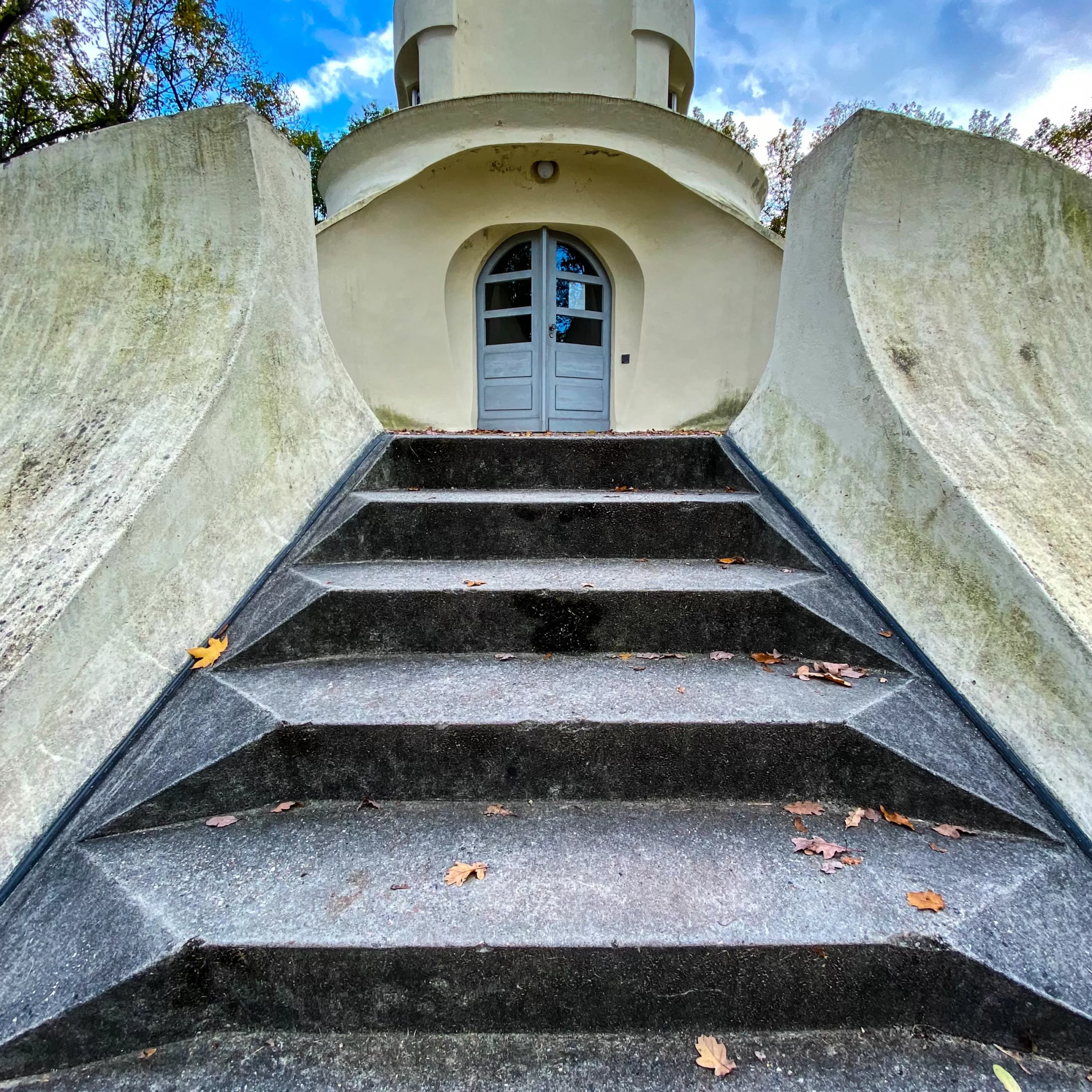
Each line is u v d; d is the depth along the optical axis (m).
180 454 1.85
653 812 1.52
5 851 1.25
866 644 1.92
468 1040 1.12
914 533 1.95
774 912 1.18
